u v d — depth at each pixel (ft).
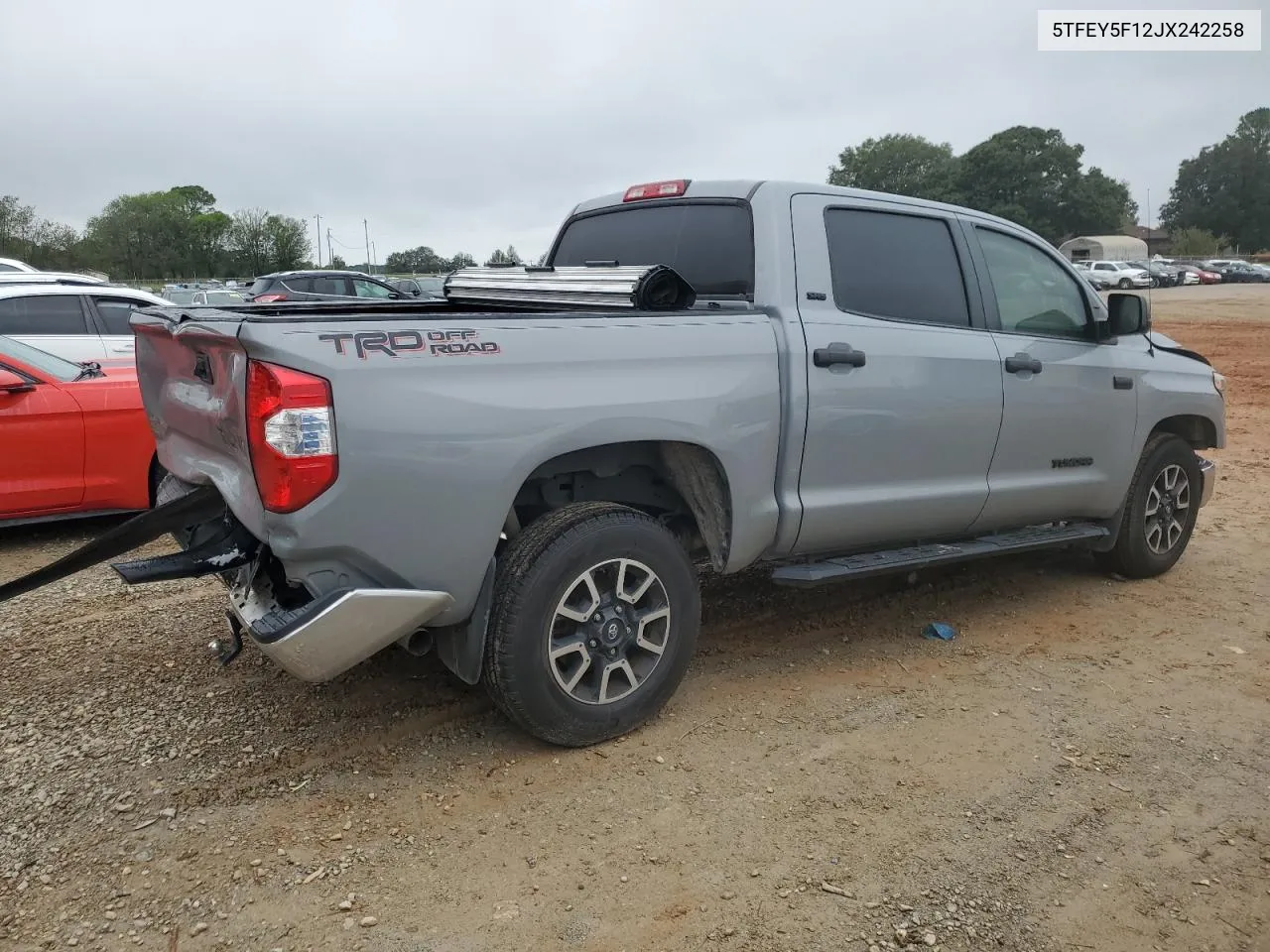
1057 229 248.93
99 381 20.04
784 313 12.36
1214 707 12.88
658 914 8.59
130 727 11.78
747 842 9.64
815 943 8.27
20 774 10.71
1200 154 317.63
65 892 8.80
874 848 9.59
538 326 10.43
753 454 11.99
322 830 9.73
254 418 9.04
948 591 17.38
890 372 13.19
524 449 10.18
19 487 19.22
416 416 9.52
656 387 11.08
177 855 9.32
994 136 250.57
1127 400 16.70
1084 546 17.43
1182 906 8.86
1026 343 15.15
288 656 9.38
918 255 14.16
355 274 61.00
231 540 10.39
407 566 9.80
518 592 10.43
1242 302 117.19
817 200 13.19
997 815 10.20
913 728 12.10
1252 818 10.29
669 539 11.53
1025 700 12.97
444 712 12.22
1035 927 8.54
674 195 14.08
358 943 8.20
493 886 8.95
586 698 11.17
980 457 14.58
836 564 13.39
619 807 10.21
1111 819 10.19
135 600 16.24
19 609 15.81
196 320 10.11
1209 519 23.22
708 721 12.16
